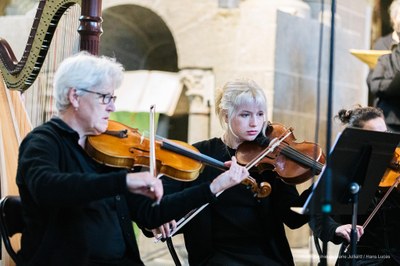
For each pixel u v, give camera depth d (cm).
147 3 884
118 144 414
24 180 370
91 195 349
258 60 830
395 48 755
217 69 853
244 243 460
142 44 938
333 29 369
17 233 415
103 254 386
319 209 385
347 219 505
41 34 486
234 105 461
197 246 459
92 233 383
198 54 861
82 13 464
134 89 871
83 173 360
